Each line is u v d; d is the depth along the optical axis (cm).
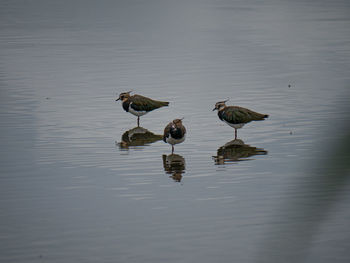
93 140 1775
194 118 2039
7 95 2372
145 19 4891
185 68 2927
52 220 1145
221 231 1070
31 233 1078
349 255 947
